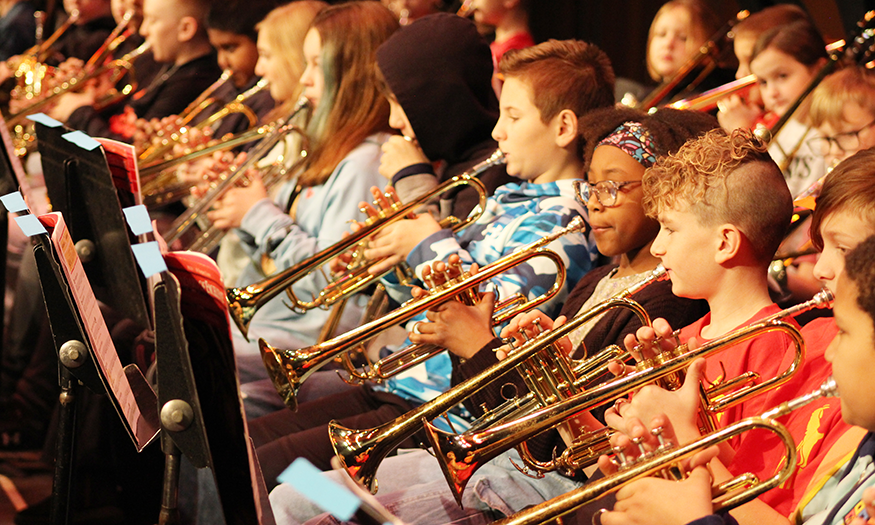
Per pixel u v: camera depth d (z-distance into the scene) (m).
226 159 4.10
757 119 4.05
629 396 2.08
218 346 1.49
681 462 1.56
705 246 2.02
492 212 3.04
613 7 6.41
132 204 2.35
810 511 1.65
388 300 3.43
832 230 1.77
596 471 1.97
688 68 4.82
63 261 1.71
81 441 2.94
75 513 2.89
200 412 1.54
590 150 2.65
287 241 3.79
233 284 4.54
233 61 5.49
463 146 3.52
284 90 4.68
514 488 2.19
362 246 3.30
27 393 4.30
